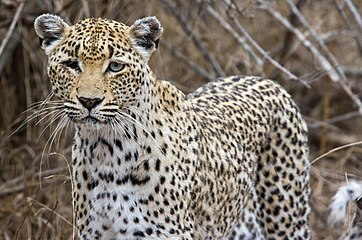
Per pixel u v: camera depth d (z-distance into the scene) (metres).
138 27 8.59
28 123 12.88
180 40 14.95
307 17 16.09
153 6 14.48
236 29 14.95
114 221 8.70
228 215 9.88
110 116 8.34
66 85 8.44
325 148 15.12
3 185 12.50
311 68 15.46
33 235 11.79
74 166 8.88
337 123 15.85
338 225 12.88
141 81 8.57
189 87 14.70
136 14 13.52
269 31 15.58
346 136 15.30
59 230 11.45
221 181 9.56
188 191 8.96
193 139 9.16
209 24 15.01
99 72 8.32
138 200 8.64
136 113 8.55
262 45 15.51
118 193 8.62
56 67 8.52
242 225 10.30
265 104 10.31
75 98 8.30
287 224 10.48
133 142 8.54
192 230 9.10
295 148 10.45
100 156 8.61
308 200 10.66
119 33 8.53
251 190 10.30
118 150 8.54
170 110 8.98
